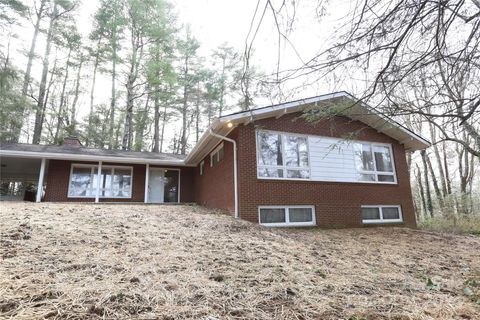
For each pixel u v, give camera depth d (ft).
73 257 10.52
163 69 56.13
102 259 10.55
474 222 34.68
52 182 38.42
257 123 27.48
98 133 73.61
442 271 12.83
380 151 33.63
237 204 25.80
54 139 71.51
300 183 28.25
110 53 59.21
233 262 11.55
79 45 67.56
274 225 26.45
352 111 12.44
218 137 28.60
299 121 29.53
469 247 19.89
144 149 85.40
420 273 12.29
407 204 33.22
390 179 33.37
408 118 13.43
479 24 7.67
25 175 52.49
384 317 7.41
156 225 18.31
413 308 8.11
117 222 18.33
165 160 41.93
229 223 21.48
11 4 48.93
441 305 8.45
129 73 61.52
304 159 29.12
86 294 7.46
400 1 7.36
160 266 10.28
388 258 15.01
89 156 38.19
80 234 14.16
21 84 59.31
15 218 16.87
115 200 41.39
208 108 81.61
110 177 42.01
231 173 27.63
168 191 45.16
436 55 8.32
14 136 61.87
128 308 6.89
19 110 58.49
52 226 15.37
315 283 9.84
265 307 7.59
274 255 13.25
